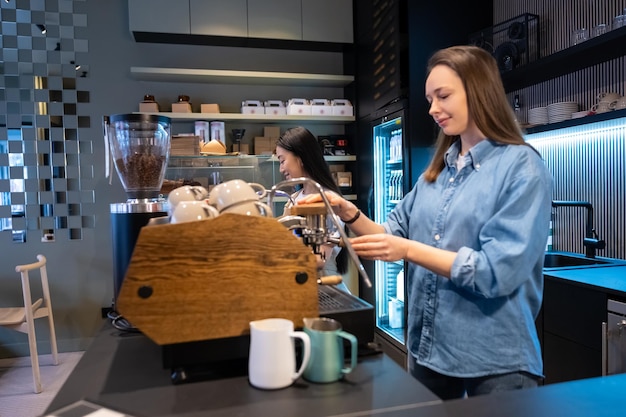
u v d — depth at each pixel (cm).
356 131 398
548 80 282
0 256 357
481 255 109
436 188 136
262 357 81
